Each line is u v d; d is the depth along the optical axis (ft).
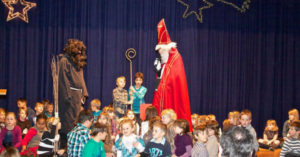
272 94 27.55
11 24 25.03
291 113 22.39
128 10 26.12
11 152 10.39
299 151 15.19
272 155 20.49
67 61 20.26
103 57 25.91
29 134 17.34
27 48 25.18
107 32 25.95
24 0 25.12
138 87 23.68
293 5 27.61
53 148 17.83
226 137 11.43
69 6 25.52
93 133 14.14
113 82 26.03
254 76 27.40
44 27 25.30
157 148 14.78
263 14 27.40
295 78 27.76
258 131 27.50
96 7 25.80
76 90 20.38
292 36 27.63
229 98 27.17
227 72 27.12
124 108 22.95
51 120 18.06
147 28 26.25
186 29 26.61
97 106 21.17
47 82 25.31
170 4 26.50
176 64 22.25
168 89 22.09
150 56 26.27
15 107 25.07
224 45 27.04
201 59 26.84
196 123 20.03
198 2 26.81
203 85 26.91
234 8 27.12
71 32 25.54
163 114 17.04
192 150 14.34
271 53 27.50
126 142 15.81
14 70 25.08
